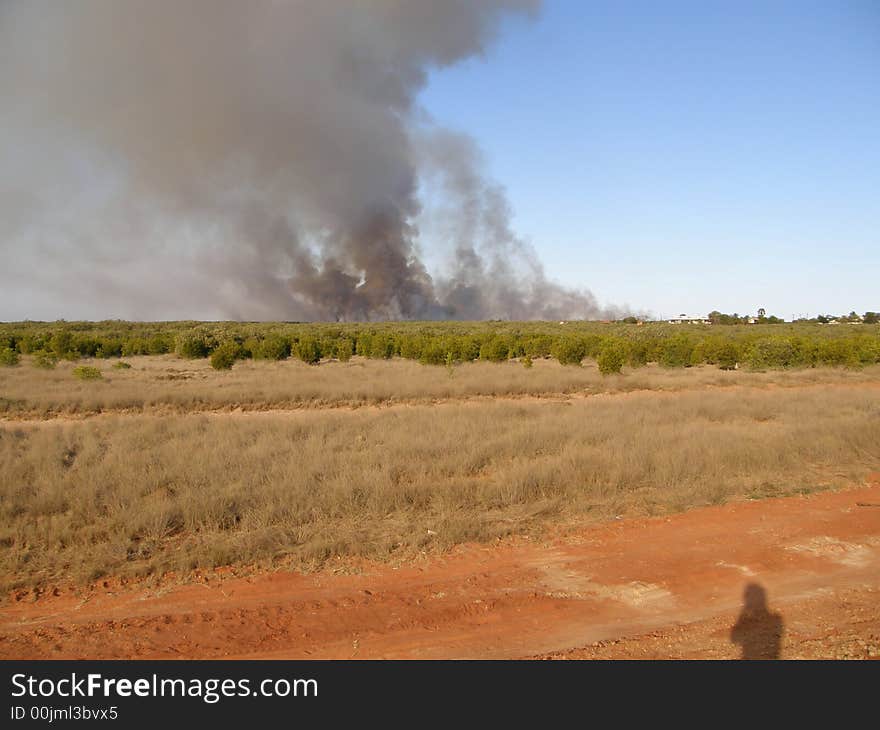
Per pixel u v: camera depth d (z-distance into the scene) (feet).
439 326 325.01
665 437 44.55
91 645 18.37
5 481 32.55
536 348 145.18
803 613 20.56
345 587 22.38
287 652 17.99
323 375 94.27
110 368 112.88
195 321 339.98
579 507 31.42
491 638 18.76
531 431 45.96
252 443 43.32
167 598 21.47
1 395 69.92
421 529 27.89
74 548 25.76
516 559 25.26
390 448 40.60
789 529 29.12
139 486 31.96
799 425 50.42
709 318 412.77
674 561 25.09
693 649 18.15
